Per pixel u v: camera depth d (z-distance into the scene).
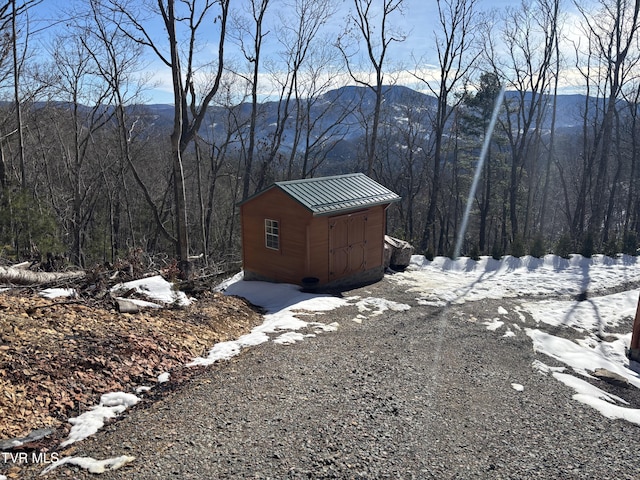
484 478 4.71
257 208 13.32
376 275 14.45
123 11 14.79
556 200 42.34
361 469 4.68
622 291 13.88
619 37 22.06
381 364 7.55
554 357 8.84
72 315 7.68
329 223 12.56
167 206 30.88
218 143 26.95
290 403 5.96
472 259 17.42
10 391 5.39
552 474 4.89
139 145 29.50
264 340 8.35
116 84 20.83
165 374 6.65
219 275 15.38
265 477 4.43
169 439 5.00
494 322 10.45
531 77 26.62
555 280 14.95
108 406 5.65
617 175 28.33
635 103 26.61
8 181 15.95
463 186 34.41
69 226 26.19
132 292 9.27
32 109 23.75
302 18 25.31
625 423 6.29
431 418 5.88
